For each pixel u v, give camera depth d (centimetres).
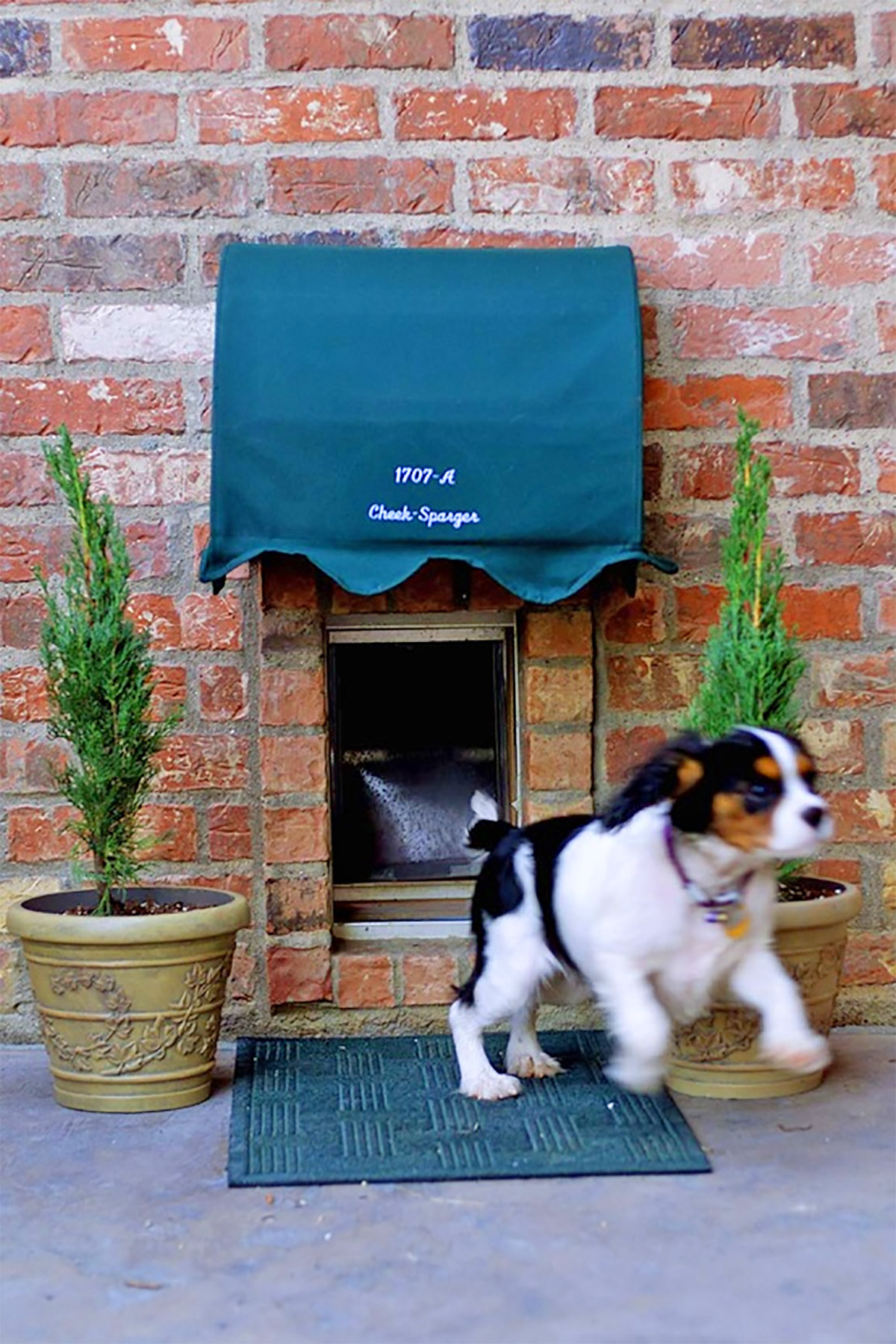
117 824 210
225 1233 176
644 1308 162
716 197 231
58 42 229
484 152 230
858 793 232
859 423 232
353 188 229
